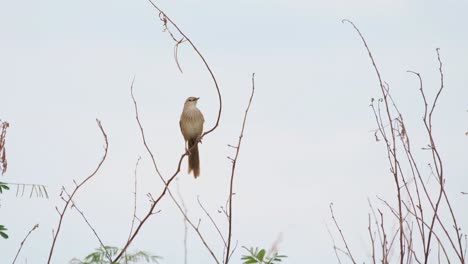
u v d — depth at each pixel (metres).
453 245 8.40
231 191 8.74
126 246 8.91
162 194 9.04
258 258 8.95
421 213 8.77
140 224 9.02
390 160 9.04
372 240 8.81
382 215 8.90
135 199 9.10
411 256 8.68
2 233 9.16
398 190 8.91
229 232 8.58
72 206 9.06
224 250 8.50
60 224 8.93
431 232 8.60
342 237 8.88
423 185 8.84
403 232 8.74
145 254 8.77
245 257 9.00
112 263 8.82
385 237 8.80
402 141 9.09
